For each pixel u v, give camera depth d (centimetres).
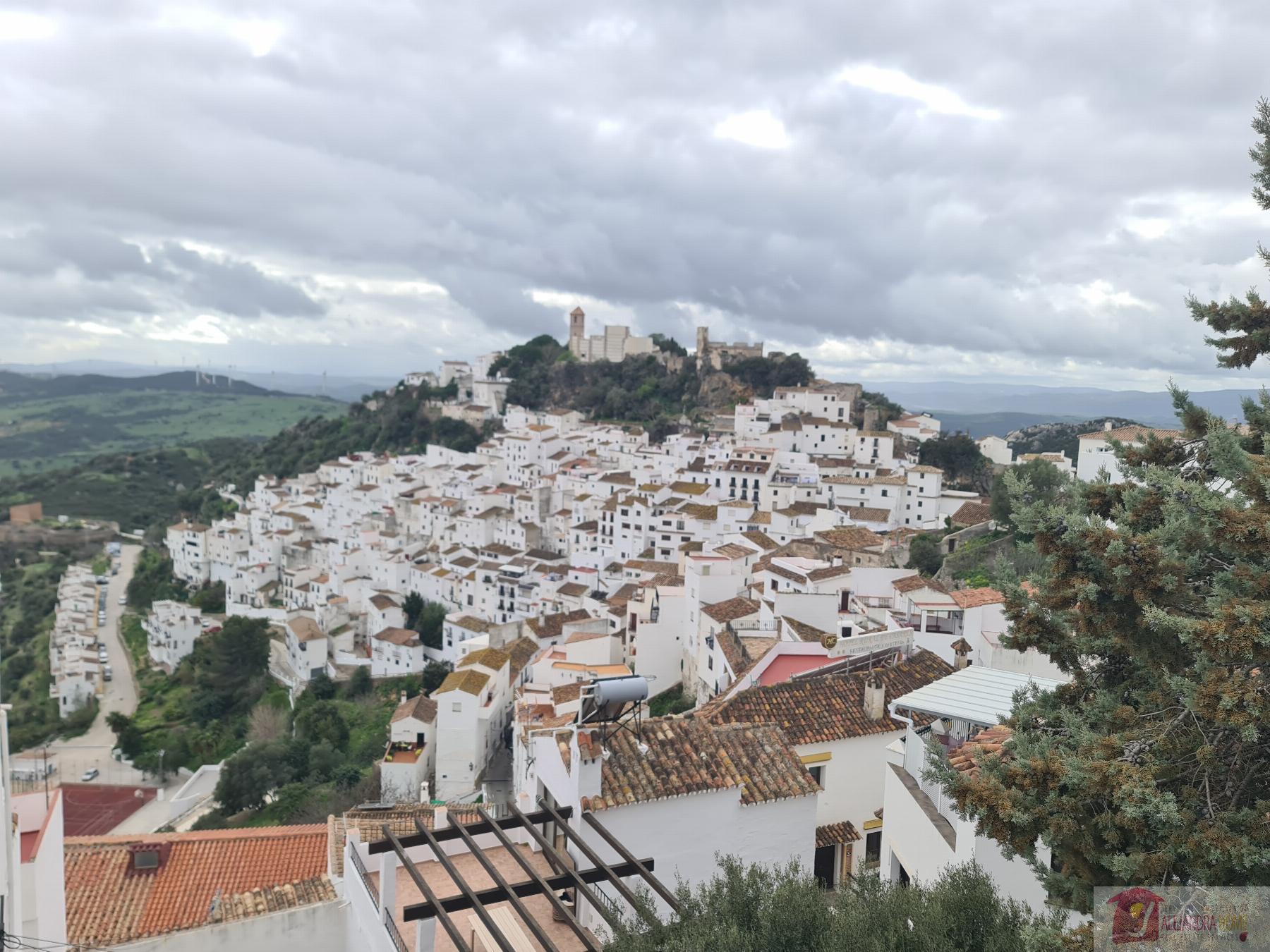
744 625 6347
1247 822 1316
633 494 11719
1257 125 1955
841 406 15150
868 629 5384
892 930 1456
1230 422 1927
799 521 10150
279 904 2450
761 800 2205
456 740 7556
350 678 11512
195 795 8562
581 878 1727
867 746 3403
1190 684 1373
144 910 2780
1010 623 2230
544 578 11594
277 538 15950
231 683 11644
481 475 15838
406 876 2044
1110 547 1475
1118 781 1366
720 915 1523
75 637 13850
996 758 1595
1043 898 1956
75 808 8619
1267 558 1423
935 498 11375
